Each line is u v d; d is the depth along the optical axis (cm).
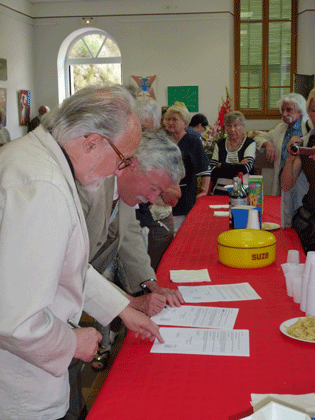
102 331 254
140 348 120
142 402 95
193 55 788
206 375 105
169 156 154
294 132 399
